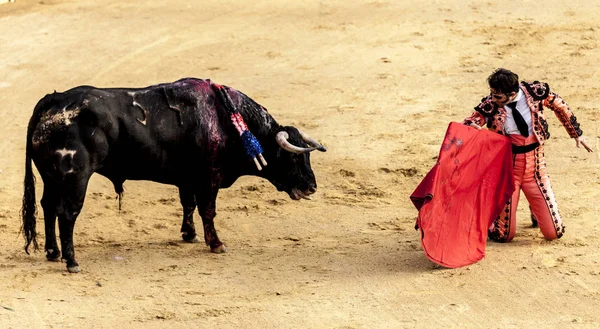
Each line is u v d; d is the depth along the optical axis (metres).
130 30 44.56
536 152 19.70
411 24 44.75
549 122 30.89
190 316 16.89
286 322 16.59
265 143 20.41
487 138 19.38
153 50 41.22
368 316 16.83
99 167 18.78
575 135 19.86
